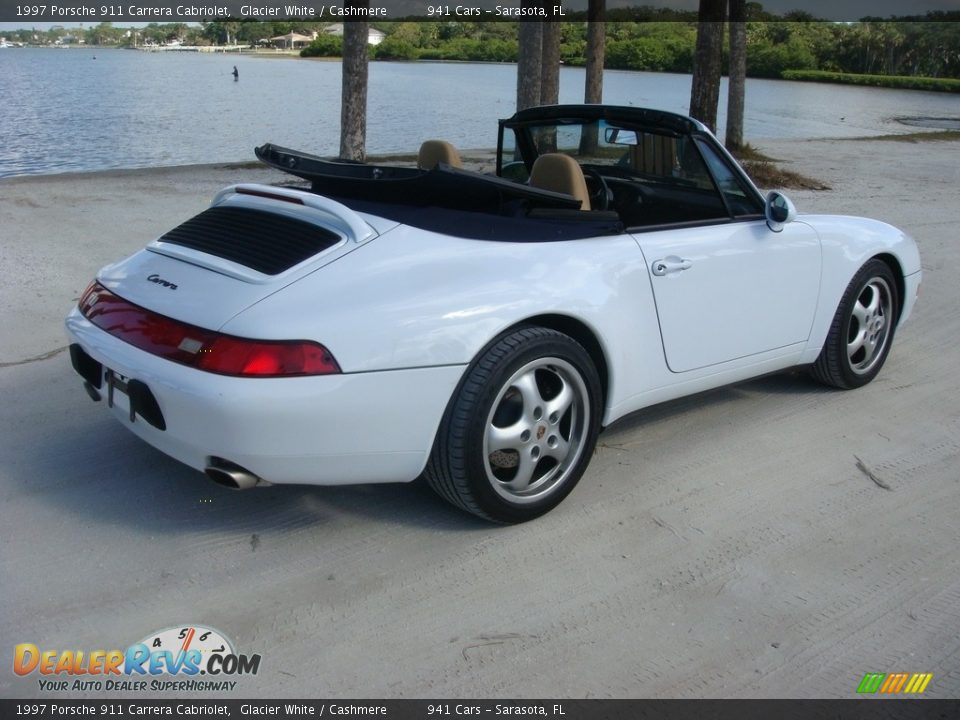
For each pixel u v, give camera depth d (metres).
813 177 15.25
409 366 2.83
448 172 3.09
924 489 3.73
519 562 3.06
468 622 2.72
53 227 8.34
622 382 3.48
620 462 3.89
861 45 82.50
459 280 2.99
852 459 3.99
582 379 3.28
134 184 11.43
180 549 3.07
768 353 4.16
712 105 14.50
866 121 34.19
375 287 2.86
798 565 3.11
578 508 3.46
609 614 2.79
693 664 2.57
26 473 3.55
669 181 4.02
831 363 4.60
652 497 3.57
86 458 3.70
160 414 2.85
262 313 2.74
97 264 6.99
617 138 4.14
